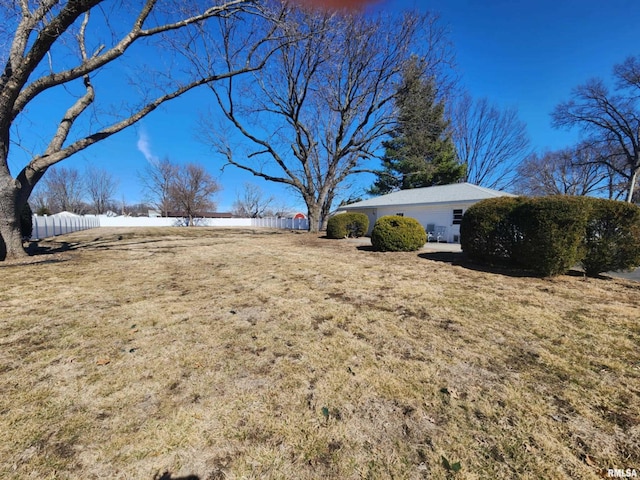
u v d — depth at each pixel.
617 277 5.52
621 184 23.70
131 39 6.78
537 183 28.73
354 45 14.66
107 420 1.73
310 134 18.70
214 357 2.51
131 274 5.81
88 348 2.65
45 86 6.57
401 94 15.36
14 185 7.04
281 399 1.94
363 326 3.18
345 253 8.95
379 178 26.42
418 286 4.82
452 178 22.75
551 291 4.50
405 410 1.84
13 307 3.75
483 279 5.28
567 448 1.55
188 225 37.22
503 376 2.22
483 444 1.57
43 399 1.92
